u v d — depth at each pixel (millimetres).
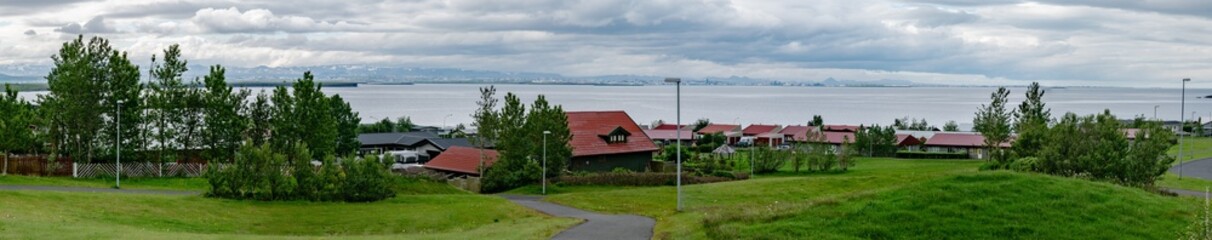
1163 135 58375
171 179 69375
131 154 72312
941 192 34062
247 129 75688
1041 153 58281
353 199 51844
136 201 43781
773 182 63469
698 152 126500
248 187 49844
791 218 32562
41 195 42250
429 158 114125
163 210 41844
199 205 44938
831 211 32906
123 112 71438
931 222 30766
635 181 75375
